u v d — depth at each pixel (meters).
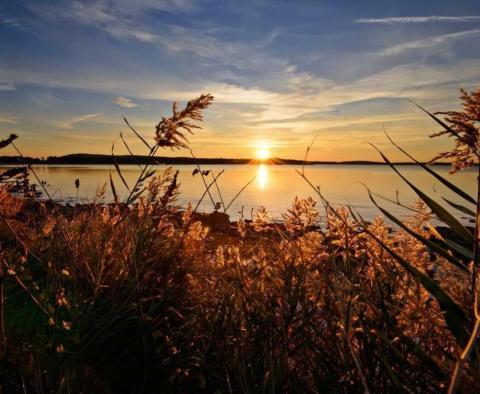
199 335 2.16
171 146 2.55
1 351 1.92
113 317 2.29
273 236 2.58
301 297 2.05
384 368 1.63
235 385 1.95
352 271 2.00
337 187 78.06
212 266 2.78
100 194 3.71
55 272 2.49
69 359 1.99
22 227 2.71
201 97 2.47
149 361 1.98
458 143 1.31
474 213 1.28
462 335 1.23
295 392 1.85
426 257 1.79
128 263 2.72
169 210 2.85
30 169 2.33
